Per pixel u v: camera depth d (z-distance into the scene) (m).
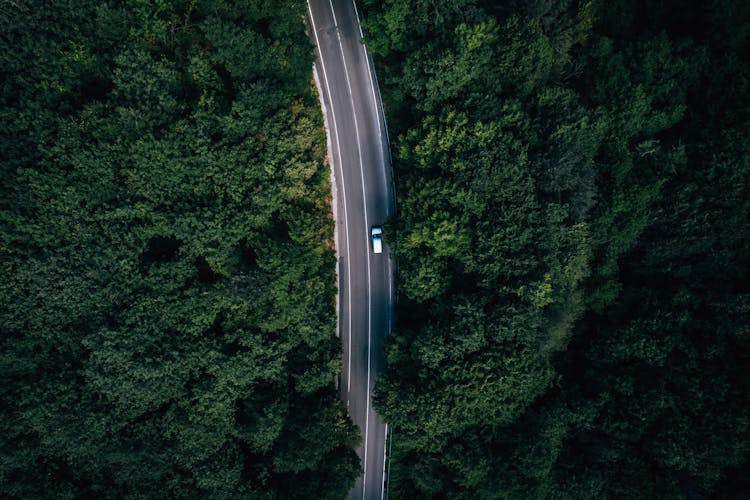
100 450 47.50
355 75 56.59
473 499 48.97
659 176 50.94
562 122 48.12
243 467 51.28
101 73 45.66
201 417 49.34
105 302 46.91
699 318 51.31
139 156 45.81
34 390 45.12
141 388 47.03
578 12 51.12
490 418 49.50
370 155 56.75
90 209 46.28
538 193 49.28
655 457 51.22
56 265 44.88
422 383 49.66
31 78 43.69
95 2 43.97
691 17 53.19
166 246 50.75
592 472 51.97
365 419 57.09
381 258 56.94
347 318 57.06
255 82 48.53
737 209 48.25
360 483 56.91
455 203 48.25
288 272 48.97
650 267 53.34
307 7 56.34
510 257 48.59
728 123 48.62
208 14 46.62
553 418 50.84
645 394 51.00
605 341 53.44
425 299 51.69
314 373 51.12
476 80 48.69
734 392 48.72
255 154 49.00
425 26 48.75
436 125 48.62
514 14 47.62
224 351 49.81
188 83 49.00
